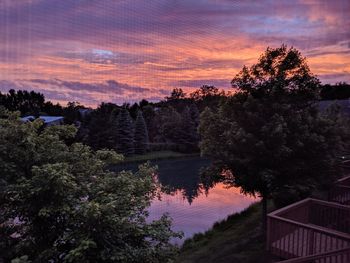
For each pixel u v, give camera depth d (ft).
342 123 31.24
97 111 81.25
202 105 112.68
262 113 27.61
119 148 93.91
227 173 29.25
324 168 27.25
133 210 13.65
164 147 112.68
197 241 32.65
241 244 27.68
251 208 41.01
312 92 27.73
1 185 13.56
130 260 12.62
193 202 51.39
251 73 28.30
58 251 13.58
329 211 21.61
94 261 12.60
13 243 14.58
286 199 28.91
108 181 15.17
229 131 26.63
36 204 13.19
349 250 15.08
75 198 13.85
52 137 16.29
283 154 25.13
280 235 19.30
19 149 15.05
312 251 17.26
